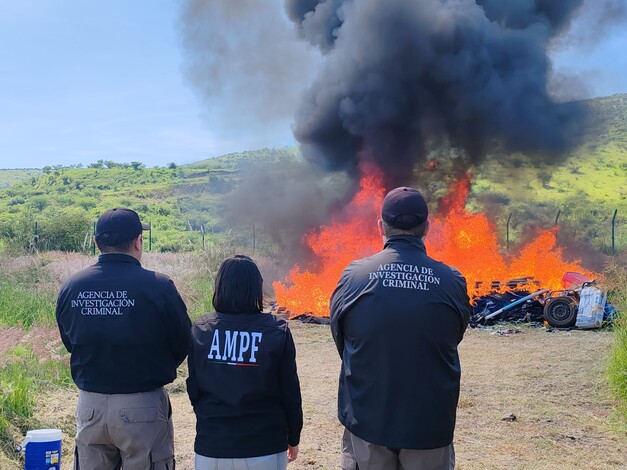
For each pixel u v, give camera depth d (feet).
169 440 11.27
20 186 243.40
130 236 11.27
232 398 9.67
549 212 99.66
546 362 27.86
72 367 11.04
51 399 20.62
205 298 39.24
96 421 10.68
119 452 11.21
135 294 10.80
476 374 26.04
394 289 9.21
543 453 17.19
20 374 19.83
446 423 9.26
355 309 9.35
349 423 9.49
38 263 45.68
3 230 88.02
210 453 9.73
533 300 39.40
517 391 23.30
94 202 174.40
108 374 10.70
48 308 32.86
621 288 33.65
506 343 32.81
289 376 9.98
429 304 9.12
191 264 50.70
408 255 9.53
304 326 39.70
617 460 16.65
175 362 11.44
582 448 17.56
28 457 11.95
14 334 24.31
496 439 18.34
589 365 26.89
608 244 73.72
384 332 9.08
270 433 9.86
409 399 9.05
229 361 9.73
